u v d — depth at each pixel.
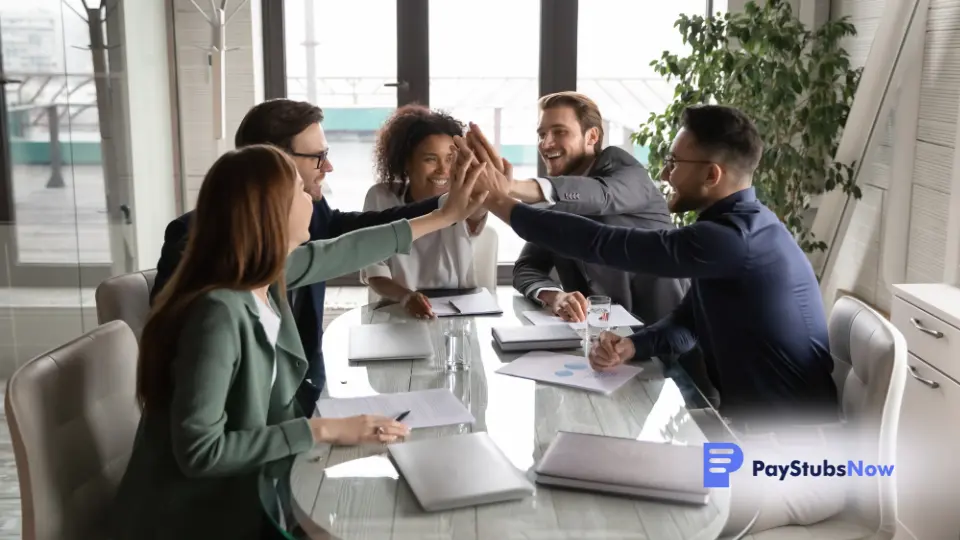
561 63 4.37
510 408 1.78
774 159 3.53
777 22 3.62
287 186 1.55
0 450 3.08
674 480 1.40
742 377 2.04
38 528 1.53
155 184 3.90
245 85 4.15
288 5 4.30
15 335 2.96
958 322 2.36
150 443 1.55
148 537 1.54
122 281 2.33
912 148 3.21
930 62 3.10
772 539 1.81
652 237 2.02
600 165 2.75
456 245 2.84
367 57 4.36
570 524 1.31
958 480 2.37
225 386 1.49
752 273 1.98
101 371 1.75
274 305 1.76
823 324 2.05
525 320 2.47
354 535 1.28
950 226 2.79
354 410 1.75
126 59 3.56
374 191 2.88
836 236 3.57
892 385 1.78
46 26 3.03
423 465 1.47
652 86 4.46
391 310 2.58
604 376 1.97
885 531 1.82
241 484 1.56
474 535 1.28
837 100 3.78
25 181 2.96
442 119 2.82
